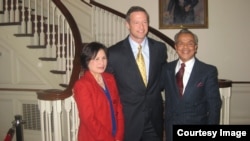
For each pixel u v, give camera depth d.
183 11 4.57
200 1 4.50
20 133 2.20
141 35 1.86
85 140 1.68
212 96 1.72
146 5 4.69
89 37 5.07
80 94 1.62
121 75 1.92
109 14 4.71
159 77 2.03
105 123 1.67
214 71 1.76
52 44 3.63
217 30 4.52
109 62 1.93
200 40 4.58
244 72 4.52
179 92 1.79
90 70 1.73
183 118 1.76
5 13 3.71
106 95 1.74
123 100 1.94
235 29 4.47
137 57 1.95
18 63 3.80
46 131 2.28
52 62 3.63
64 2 5.12
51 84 3.67
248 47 4.47
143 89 1.92
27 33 3.67
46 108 2.24
